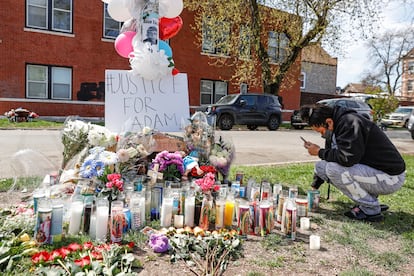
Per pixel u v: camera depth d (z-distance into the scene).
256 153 8.20
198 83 19.81
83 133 3.43
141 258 2.32
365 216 3.36
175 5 3.78
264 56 17.39
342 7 16.23
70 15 15.78
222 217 2.92
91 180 3.05
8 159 5.51
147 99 3.82
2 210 3.00
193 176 3.52
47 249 2.37
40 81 15.32
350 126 3.25
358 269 2.28
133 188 3.04
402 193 4.51
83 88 16.22
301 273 2.24
